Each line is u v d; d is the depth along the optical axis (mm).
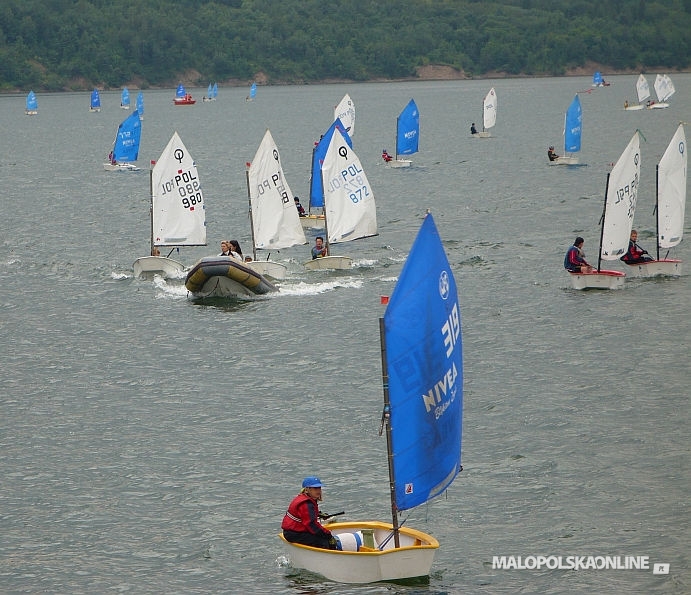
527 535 88375
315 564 81812
